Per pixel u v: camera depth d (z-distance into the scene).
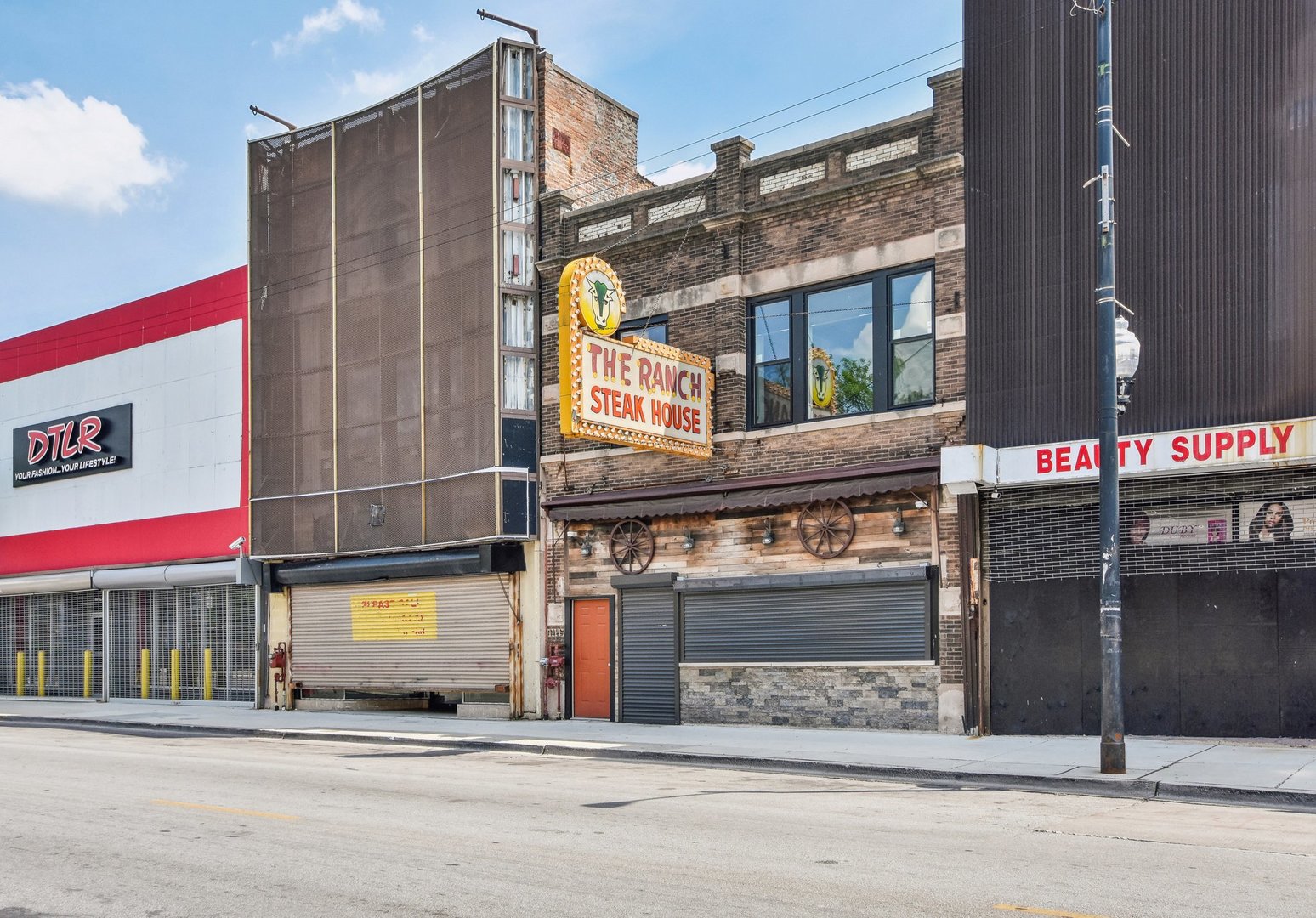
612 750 16.61
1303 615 15.05
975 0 17.95
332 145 25.77
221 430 28.16
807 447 19.19
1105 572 13.02
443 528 23.00
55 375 32.53
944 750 15.34
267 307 26.72
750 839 9.41
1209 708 15.61
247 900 7.50
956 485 17.14
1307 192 15.10
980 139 17.73
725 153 20.48
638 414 18.41
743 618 19.72
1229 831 9.73
